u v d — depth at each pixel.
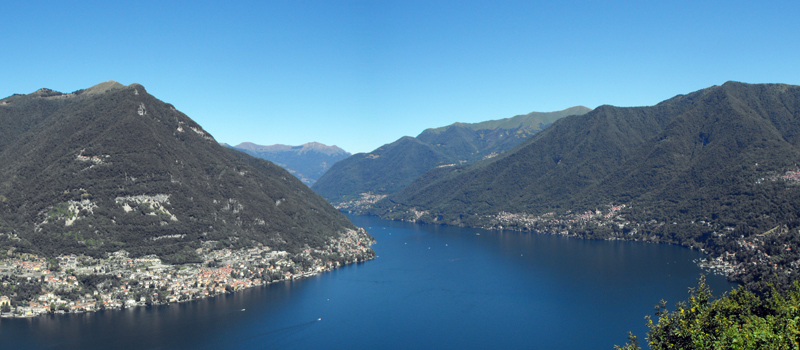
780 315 106.25
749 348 89.81
